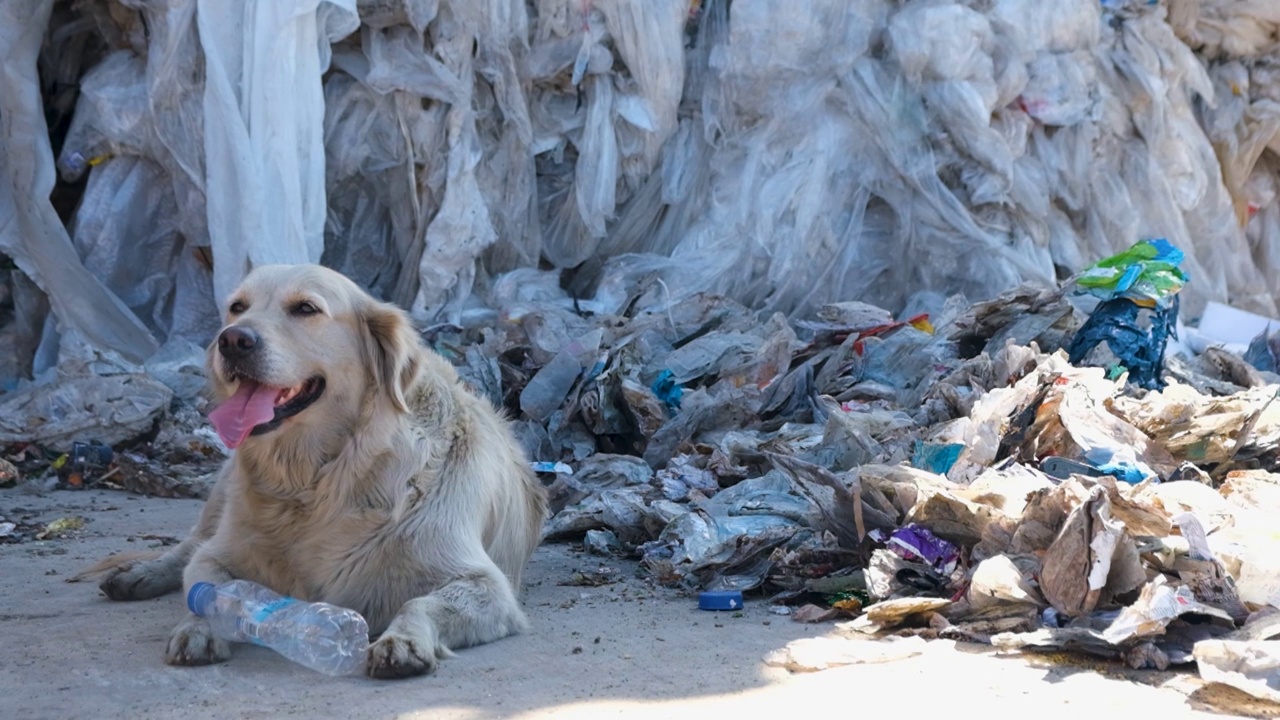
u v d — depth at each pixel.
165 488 6.40
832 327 7.87
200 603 3.25
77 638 3.38
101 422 6.95
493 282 9.22
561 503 5.68
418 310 8.82
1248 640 2.96
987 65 9.38
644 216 9.62
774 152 9.34
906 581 3.76
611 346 7.45
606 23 9.07
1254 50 11.27
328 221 8.94
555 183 9.59
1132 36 10.30
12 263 8.27
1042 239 9.75
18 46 8.12
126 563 4.09
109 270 8.51
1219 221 10.70
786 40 9.22
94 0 8.62
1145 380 6.68
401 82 8.59
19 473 6.64
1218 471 4.94
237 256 7.88
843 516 4.20
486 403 4.18
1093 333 6.76
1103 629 3.15
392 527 3.37
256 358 3.22
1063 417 4.83
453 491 3.50
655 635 3.46
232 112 7.88
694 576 4.23
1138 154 10.22
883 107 9.37
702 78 9.69
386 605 3.40
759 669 3.04
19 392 7.52
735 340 7.74
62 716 2.66
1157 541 3.42
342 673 3.00
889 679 2.90
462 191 8.81
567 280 9.74
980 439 4.73
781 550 4.16
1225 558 3.47
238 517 3.50
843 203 9.39
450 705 2.73
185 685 2.89
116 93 8.39
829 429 5.42
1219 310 9.66
